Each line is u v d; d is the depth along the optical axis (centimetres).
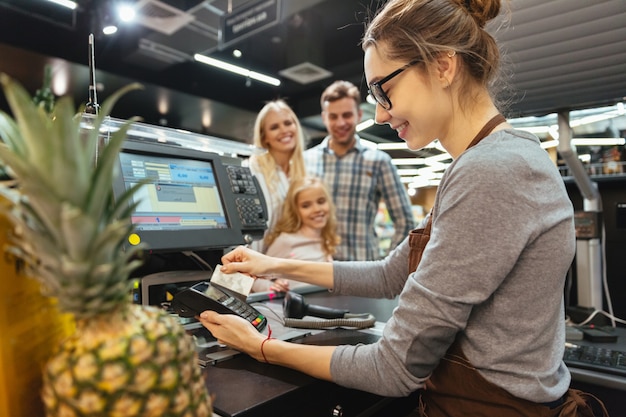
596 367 100
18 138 46
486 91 83
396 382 71
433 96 79
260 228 125
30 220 44
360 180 256
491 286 67
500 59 88
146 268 110
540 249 69
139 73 383
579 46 133
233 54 414
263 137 225
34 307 55
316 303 141
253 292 152
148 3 271
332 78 436
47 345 58
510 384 70
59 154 39
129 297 50
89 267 41
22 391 53
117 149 44
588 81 142
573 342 121
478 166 70
